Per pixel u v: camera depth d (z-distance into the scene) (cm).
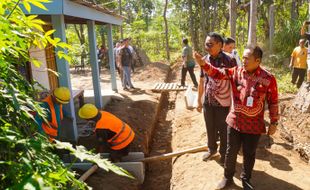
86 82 1439
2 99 138
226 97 403
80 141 645
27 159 110
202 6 2509
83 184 143
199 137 604
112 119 488
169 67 1870
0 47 134
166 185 514
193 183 423
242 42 2062
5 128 123
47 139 151
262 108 328
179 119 778
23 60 163
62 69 603
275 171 424
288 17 1958
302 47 923
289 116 679
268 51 1656
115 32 2706
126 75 1153
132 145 612
